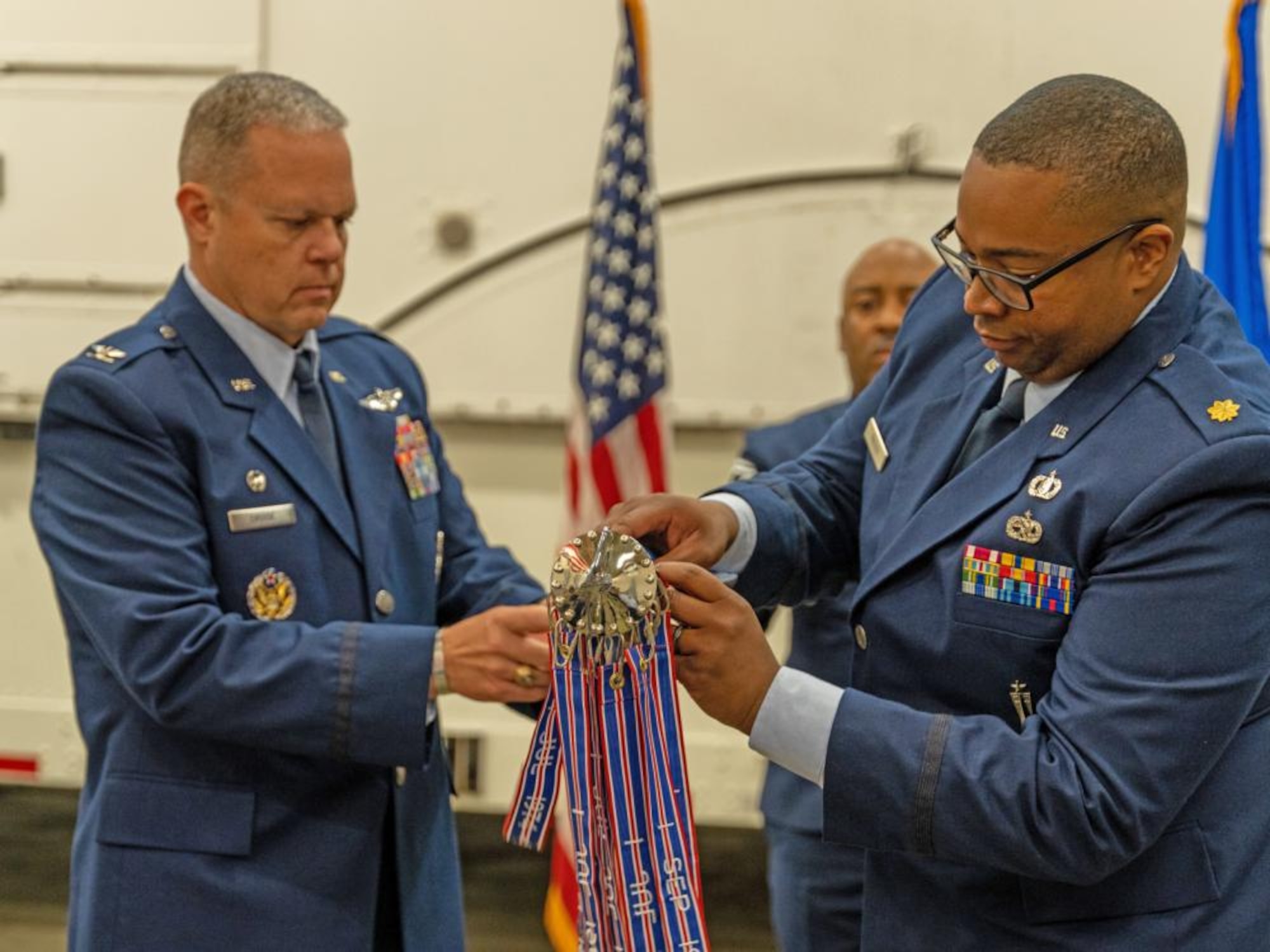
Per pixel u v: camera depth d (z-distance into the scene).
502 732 3.45
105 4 3.41
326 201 1.99
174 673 1.86
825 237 3.42
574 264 3.44
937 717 1.52
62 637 3.52
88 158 3.44
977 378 1.72
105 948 1.91
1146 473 1.48
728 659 1.54
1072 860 1.44
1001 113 1.53
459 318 3.46
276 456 1.98
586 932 1.55
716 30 3.39
